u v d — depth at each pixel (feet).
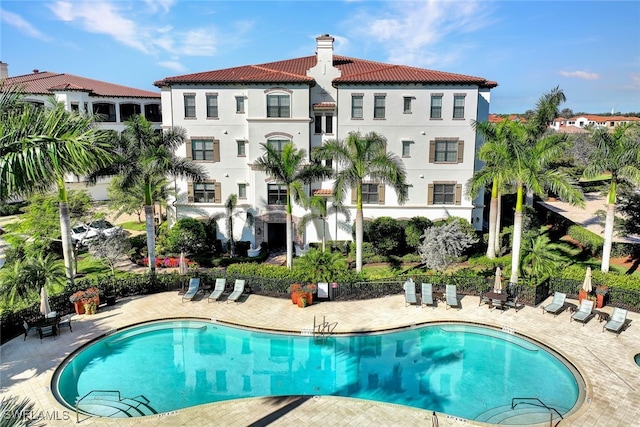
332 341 65.51
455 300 75.10
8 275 70.54
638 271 92.32
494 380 55.57
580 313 69.00
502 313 72.23
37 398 49.24
